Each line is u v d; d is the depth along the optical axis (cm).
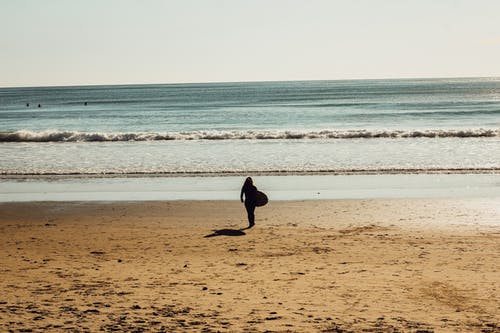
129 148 3631
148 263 1222
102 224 1717
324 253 1310
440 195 2075
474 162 2838
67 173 2720
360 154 3183
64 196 2191
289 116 6969
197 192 2225
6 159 3238
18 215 1872
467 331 745
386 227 1614
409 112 7206
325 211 1850
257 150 3419
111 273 1123
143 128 5628
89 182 2495
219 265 1194
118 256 1305
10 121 7100
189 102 12244
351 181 2406
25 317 807
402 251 1319
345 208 1889
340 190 2212
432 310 851
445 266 1163
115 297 931
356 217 1756
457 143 3578
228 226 1669
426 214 1775
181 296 937
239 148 3525
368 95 14488
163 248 1393
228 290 978
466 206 1878
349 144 3634
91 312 836
